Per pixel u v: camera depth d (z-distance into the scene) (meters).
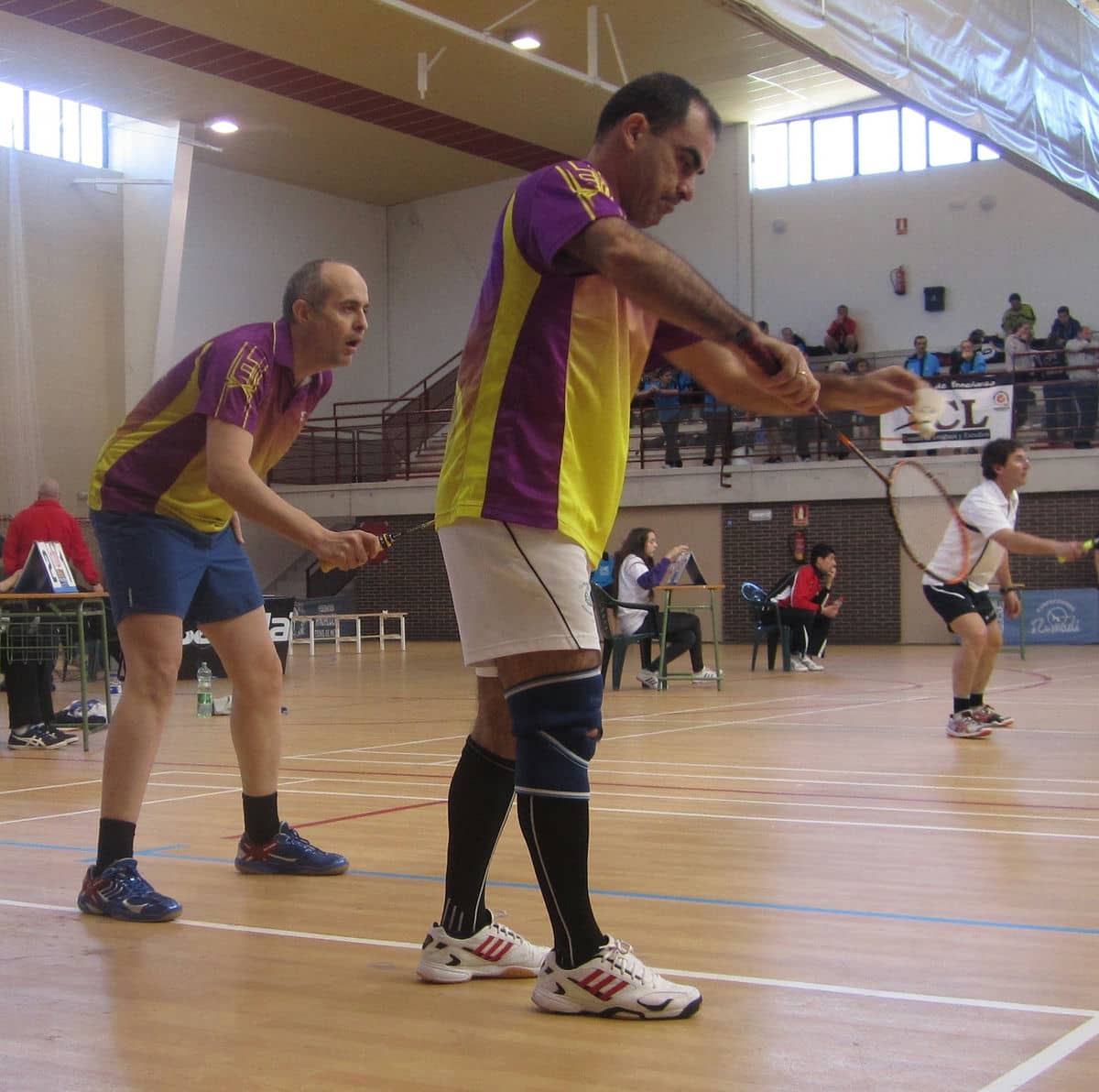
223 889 3.77
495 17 17.22
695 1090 2.09
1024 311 20.33
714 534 21.39
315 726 9.13
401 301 26.81
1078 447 18.64
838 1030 2.40
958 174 22.16
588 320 2.46
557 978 2.53
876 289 22.70
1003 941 3.06
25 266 20.70
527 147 23.19
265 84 19.84
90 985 2.78
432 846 4.44
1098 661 15.32
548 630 2.46
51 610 7.84
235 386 3.41
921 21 9.70
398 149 23.34
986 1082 2.10
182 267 23.12
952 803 5.21
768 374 2.28
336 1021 2.51
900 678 13.17
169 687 3.64
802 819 4.88
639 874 3.88
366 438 25.98
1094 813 4.96
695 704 10.28
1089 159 12.35
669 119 2.46
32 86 19.66
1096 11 15.00
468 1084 2.14
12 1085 2.16
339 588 24.30
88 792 5.93
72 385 21.25
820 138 23.16
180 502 3.66
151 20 17.25
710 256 23.91
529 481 2.44
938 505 5.60
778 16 8.03
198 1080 2.17
